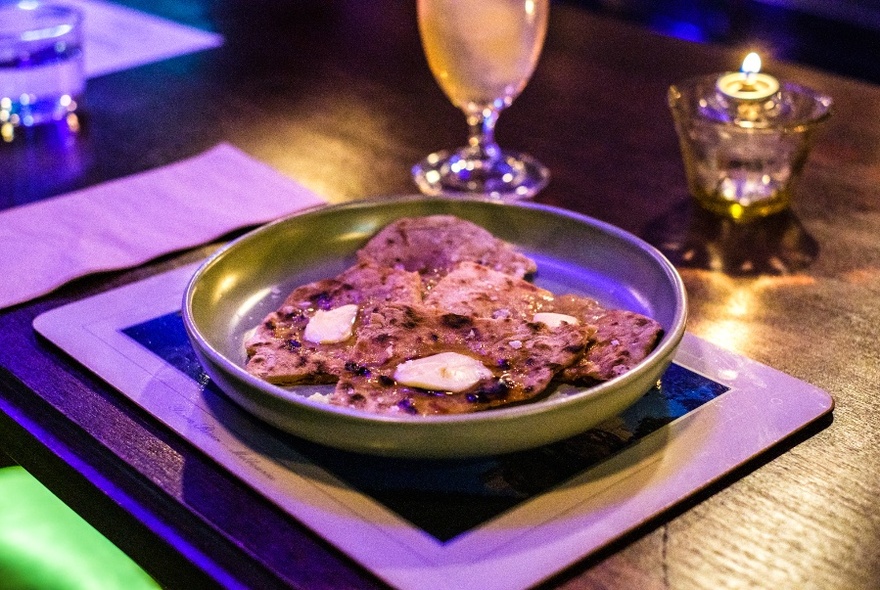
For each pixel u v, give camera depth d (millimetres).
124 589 922
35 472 736
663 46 1220
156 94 1153
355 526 646
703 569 629
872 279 838
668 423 702
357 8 1348
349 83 1157
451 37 927
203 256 878
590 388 672
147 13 1374
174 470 686
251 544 645
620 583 624
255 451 690
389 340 717
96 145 1055
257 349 727
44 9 1160
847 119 1060
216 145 1044
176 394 731
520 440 647
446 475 672
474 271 785
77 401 735
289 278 811
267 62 1214
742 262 861
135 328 790
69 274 850
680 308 709
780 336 782
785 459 687
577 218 816
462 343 718
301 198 946
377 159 1009
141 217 924
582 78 1156
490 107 974
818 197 939
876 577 626
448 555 631
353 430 644
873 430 707
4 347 782
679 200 941
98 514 699
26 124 1097
